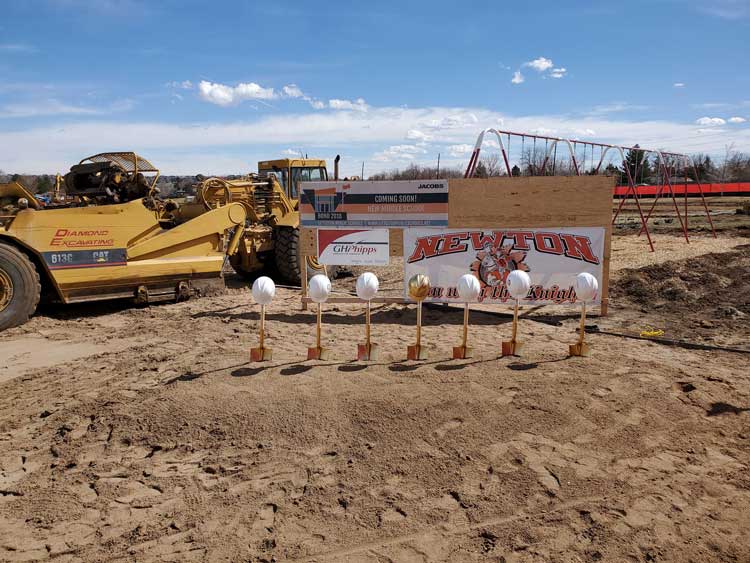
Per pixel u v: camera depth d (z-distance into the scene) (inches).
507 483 143.5
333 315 343.3
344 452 159.6
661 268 451.8
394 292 419.8
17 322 320.5
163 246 376.2
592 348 259.0
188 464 157.6
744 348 260.4
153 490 146.3
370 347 230.1
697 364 235.3
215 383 204.5
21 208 339.6
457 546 121.9
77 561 120.2
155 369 232.1
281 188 484.1
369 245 336.8
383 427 169.9
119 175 388.2
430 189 323.3
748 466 152.8
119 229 352.5
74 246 337.4
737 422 177.2
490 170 642.2
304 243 348.8
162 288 379.2
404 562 117.3
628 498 137.4
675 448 161.0
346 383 201.3
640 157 769.6
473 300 227.5
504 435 165.6
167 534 128.5
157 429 174.7
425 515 132.5
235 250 434.3
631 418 175.8
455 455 155.8
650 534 124.5
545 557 117.7
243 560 119.0
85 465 159.6
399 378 205.8
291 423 173.6
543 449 158.7
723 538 123.3
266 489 144.5
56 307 375.6
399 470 150.2
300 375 210.8
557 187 311.7
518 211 316.2
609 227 312.3
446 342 270.4
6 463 162.7
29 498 144.5
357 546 122.6
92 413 189.3
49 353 274.5
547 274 318.0
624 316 333.1
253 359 230.7
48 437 177.3
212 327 314.2
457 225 322.7
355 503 137.4
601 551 119.1
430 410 178.2
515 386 196.7
